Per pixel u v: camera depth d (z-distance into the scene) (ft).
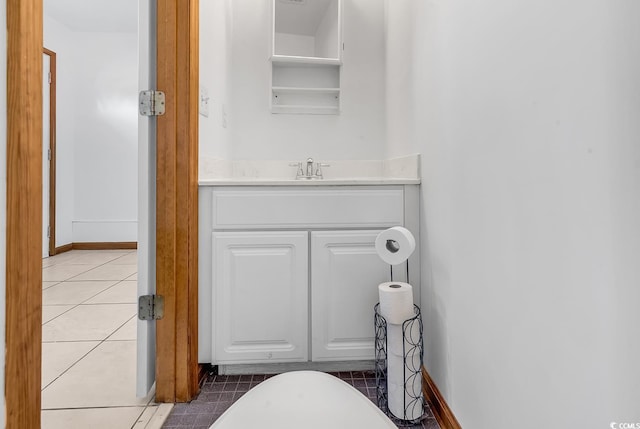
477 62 3.05
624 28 1.62
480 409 3.06
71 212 12.81
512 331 2.57
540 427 2.27
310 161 6.69
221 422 3.01
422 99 4.58
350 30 7.00
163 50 4.12
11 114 2.02
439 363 4.00
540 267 2.25
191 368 4.31
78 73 12.71
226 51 6.30
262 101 6.90
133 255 12.07
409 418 3.89
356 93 7.04
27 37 2.09
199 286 4.53
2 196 1.99
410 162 4.99
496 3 2.73
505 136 2.63
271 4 6.55
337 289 4.64
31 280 2.15
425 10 4.43
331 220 4.63
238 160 6.84
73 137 12.76
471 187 3.19
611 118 1.69
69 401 4.11
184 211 4.21
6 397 2.01
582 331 1.91
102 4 10.84
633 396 1.61
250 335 4.59
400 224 4.68
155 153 4.22
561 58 2.03
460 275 3.44
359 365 4.88
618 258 1.67
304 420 3.03
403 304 3.85
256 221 4.57
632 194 1.59
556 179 2.09
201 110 4.84
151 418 3.85
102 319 6.46
